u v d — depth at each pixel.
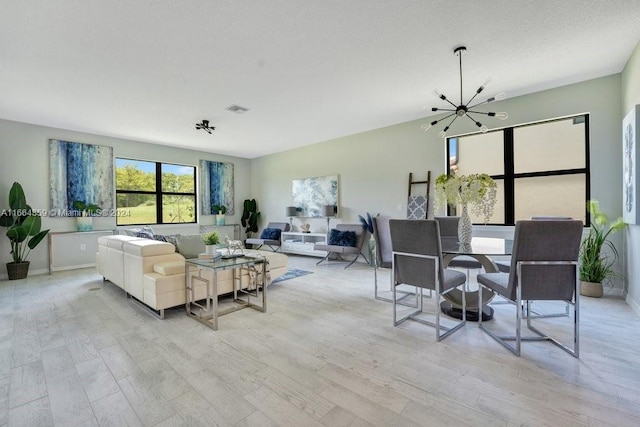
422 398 1.63
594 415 1.48
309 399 1.62
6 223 4.41
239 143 6.50
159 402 1.60
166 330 2.56
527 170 4.22
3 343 2.30
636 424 1.41
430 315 2.90
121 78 3.26
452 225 3.75
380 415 1.50
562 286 2.05
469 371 1.89
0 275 4.54
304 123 5.11
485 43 2.71
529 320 2.54
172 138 5.93
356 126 5.38
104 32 2.42
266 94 3.79
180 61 2.93
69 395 1.66
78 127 5.09
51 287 3.98
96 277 4.56
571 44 2.75
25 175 4.82
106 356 2.10
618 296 3.37
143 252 2.98
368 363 2.00
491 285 2.39
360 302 3.32
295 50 2.77
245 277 3.47
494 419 1.46
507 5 2.20
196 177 7.21
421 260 2.42
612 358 2.03
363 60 2.98
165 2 2.10
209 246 3.05
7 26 2.31
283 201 7.43
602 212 3.50
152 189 6.44
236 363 2.00
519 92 3.91
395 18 2.33
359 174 5.86
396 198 5.34
